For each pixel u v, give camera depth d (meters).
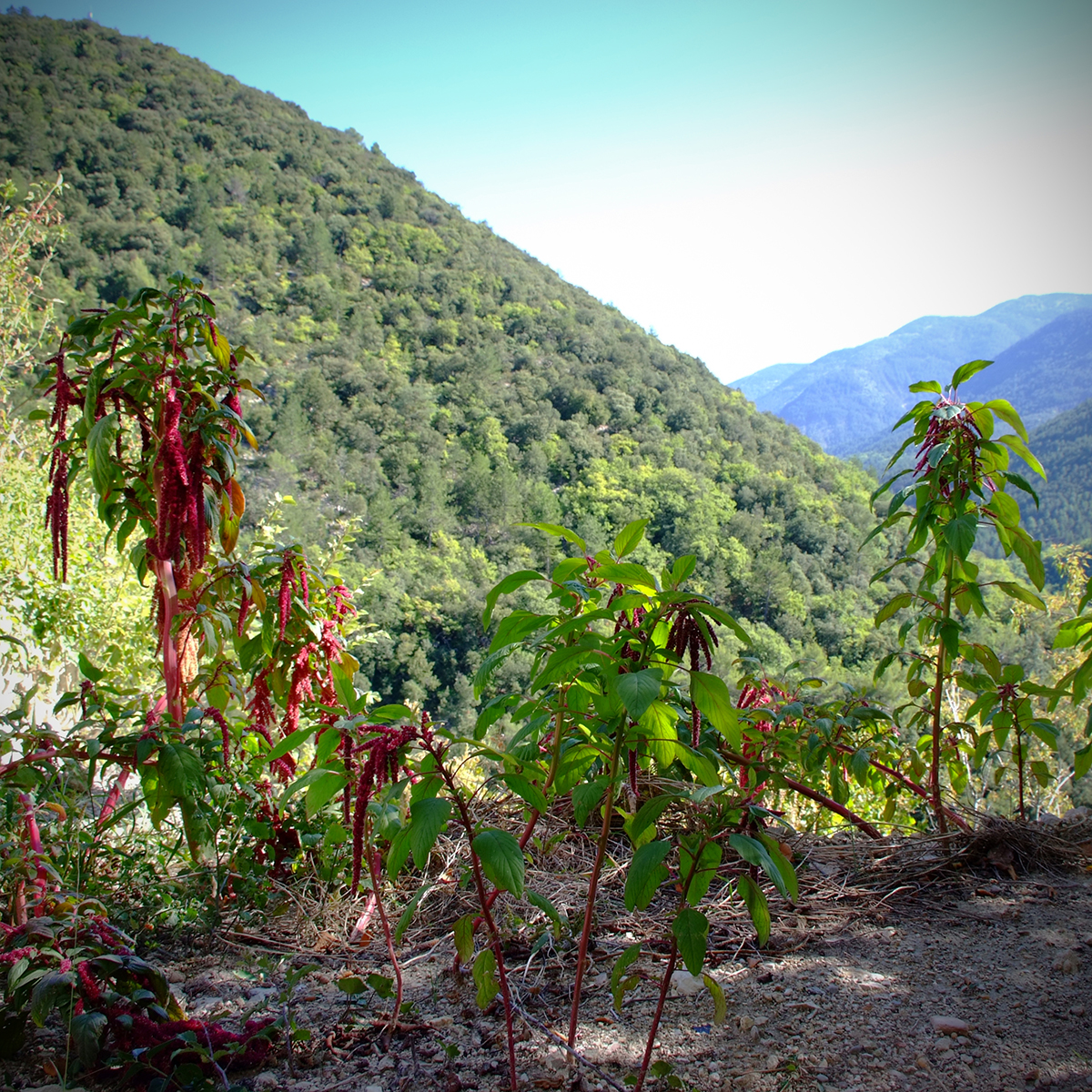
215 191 94.19
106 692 2.51
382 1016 1.93
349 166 118.56
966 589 3.03
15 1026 1.67
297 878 2.71
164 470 2.44
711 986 1.47
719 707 1.42
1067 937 2.39
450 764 1.70
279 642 2.80
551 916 1.56
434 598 51.81
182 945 2.36
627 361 93.06
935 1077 1.66
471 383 80.75
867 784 3.45
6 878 2.04
